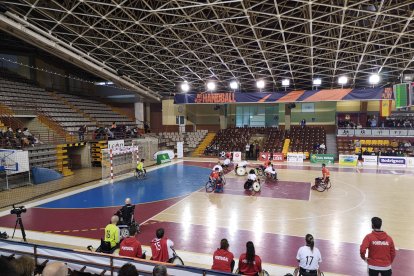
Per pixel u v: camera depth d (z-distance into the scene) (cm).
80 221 1243
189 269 573
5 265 279
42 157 2156
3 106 2430
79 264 661
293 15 1980
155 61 2814
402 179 2097
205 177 2225
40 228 1157
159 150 3400
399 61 2523
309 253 653
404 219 1234
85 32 2242
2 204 1481
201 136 3844
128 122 3788
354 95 2747
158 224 1201
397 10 1834
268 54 2556
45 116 2697
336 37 2142
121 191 1781
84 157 2655
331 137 3512
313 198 1589
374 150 3038
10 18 2008
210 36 2336
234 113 4156
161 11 1930
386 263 618
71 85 3784
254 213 1334
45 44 2323
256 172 2273
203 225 1184
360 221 1216
